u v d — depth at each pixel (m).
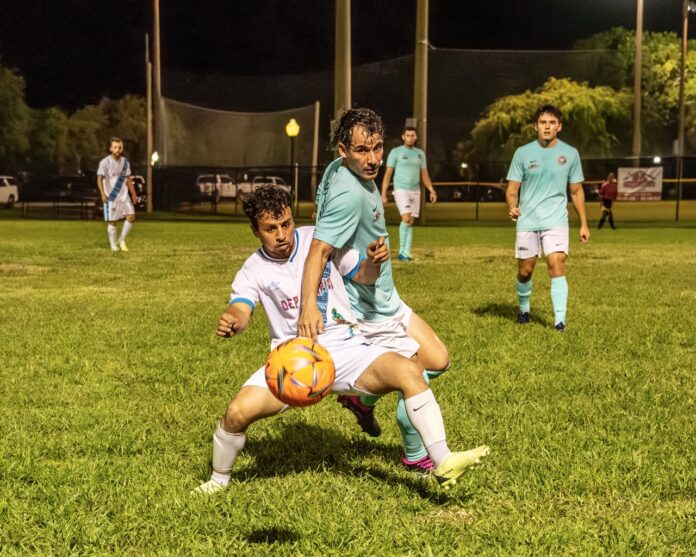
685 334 7.95
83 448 4.56
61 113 66.88
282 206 3.82
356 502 3.79
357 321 4.14
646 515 3.65
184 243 20.58
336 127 3.96
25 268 14.38
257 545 3.37
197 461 4.34
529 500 3.81
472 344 7.43
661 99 66.62
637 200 30.17
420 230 26.80
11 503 3.78
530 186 8.50
